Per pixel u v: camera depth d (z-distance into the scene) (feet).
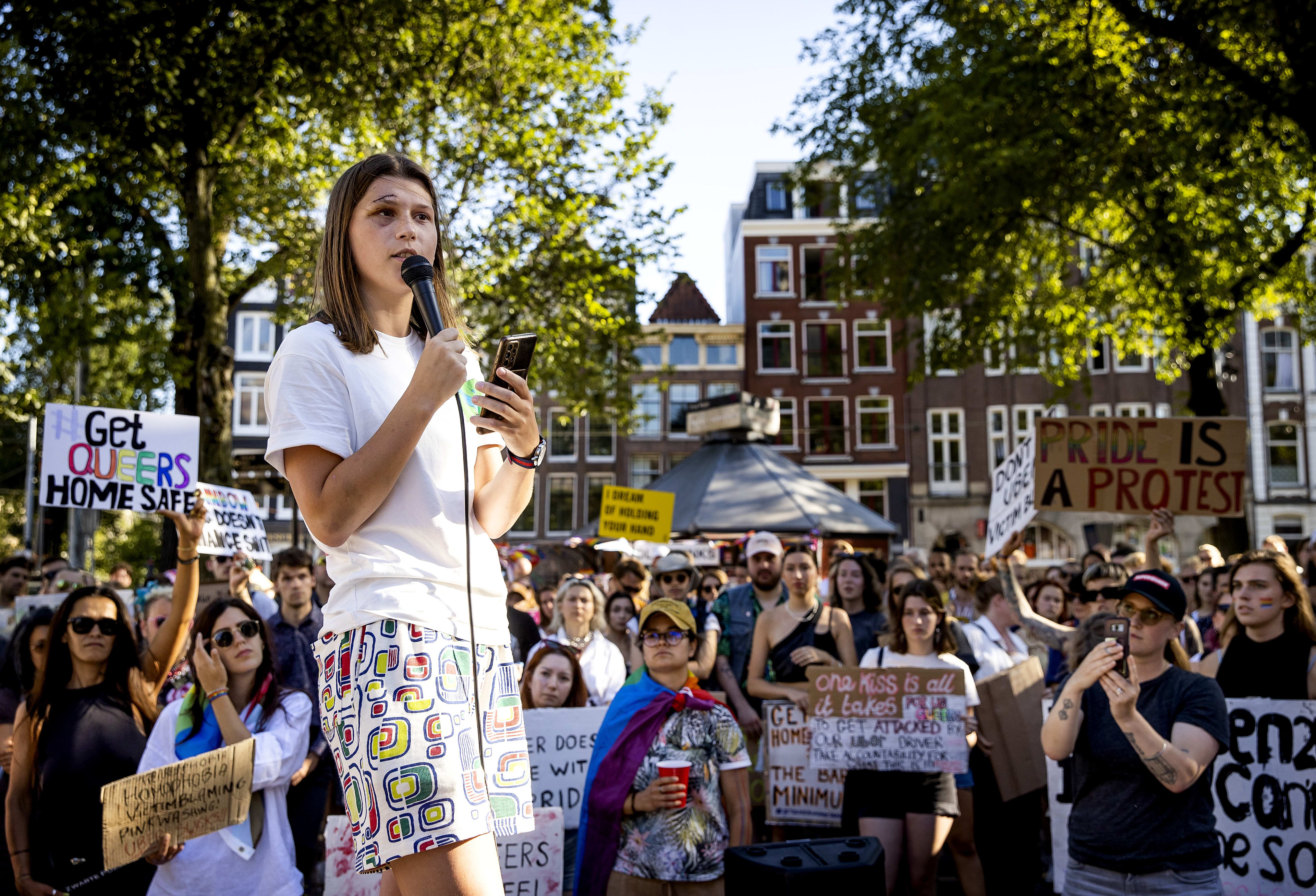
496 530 5.98
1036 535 115.55
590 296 54.75
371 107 52.03
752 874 10.05
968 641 20.34
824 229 124.47
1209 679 12.55
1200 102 44.24
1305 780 15.40
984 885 18.63
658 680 15.17
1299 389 118.52
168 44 44.65
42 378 59.62
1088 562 33.14
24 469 107.65
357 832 5.31
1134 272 51.80
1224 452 21.03
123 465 19.89
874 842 10.77
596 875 14.21
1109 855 12.26
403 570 5.46
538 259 55.72
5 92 41.34
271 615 19.94
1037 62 47.03
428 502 5.64
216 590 22.80
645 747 14.48
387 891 6.26
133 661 14.76
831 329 123.54
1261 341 119.14
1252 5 39.81
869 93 58.80
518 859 14.96
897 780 17.44
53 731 13.94
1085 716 12.69
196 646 13.85
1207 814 12.29
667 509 35.24
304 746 14.26
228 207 53.01
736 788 14.80
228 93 45.83
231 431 49.57
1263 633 16.38
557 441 122.62
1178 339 51.24
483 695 5.62
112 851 11.91
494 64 55.21
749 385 122.93
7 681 16.21
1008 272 59.98
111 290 44.50
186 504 20.26
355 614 5.39
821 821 19.33
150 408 56.24
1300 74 39.52
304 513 5.43
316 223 58.08
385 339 6.06
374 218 6.04
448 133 55.36
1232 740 16.05
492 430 5.87
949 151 48.08
